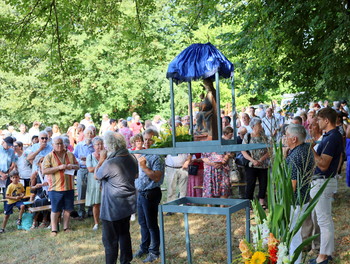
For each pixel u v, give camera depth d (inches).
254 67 416.5
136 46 434.9
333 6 317.7
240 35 416.2
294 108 379.6
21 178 357.7
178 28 811.4
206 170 303.0
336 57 303.7
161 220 182.7
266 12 352.2
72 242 268.8
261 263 117.6
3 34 370.0
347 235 233.9
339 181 400.2
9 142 355.9
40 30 386.3
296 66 368.2
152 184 217.2
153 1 419.2
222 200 191.9
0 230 308.5
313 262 191.0
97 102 962.7
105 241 193.3
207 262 213.5
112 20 406.9
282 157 127.4
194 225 287.7
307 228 207.2
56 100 430.3
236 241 243.9
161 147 159.2
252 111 489.1
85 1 385.4
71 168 295.1
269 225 125.7
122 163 192.5
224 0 426.3
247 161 309.9
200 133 160.1
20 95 937.5
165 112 950.4
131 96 924.6
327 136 183.6
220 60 154.3
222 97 804.0
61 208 293.0
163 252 182.9
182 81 166.1
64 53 406.6
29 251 254.7
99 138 297.0
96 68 927.0
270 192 129.2
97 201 294.5
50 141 384.5
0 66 391.2
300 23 345.4
